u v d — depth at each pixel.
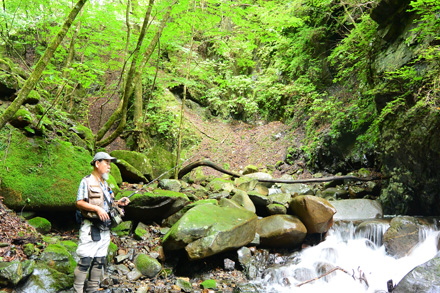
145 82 9.98
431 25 4.73
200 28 7.21
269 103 10.52
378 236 5.18
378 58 6.01
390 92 5.49
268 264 5.05
